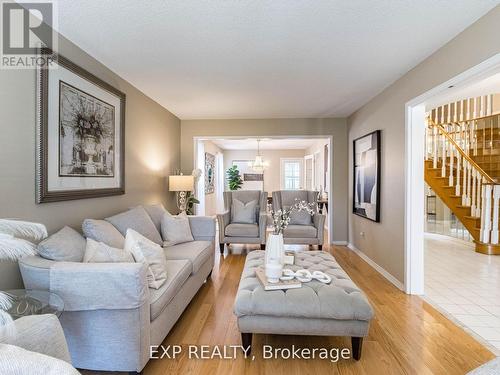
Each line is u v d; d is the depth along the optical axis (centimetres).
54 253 173
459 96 372
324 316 179
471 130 646
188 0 180
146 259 202
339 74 310
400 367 180
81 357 164
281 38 230
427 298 285
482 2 183
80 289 157
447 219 629
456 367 179
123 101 312
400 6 187
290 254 263
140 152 364
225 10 191
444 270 374
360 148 445
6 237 101
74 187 234
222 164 1003
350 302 180
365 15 198
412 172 295
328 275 218
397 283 318
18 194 183
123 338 161
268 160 1041
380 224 367
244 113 491
